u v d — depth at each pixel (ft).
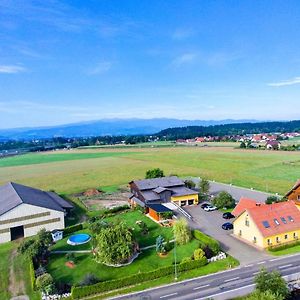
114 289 159.22
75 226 256.73
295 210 219.41
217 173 484.33
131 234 198.90
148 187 314.14
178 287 157.69
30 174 562.66
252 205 246.47
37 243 203.62
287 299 137.69
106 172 539.70
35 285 167.32
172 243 212.84
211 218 264.11
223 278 163.73
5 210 251.19
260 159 605.73
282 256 186.50
